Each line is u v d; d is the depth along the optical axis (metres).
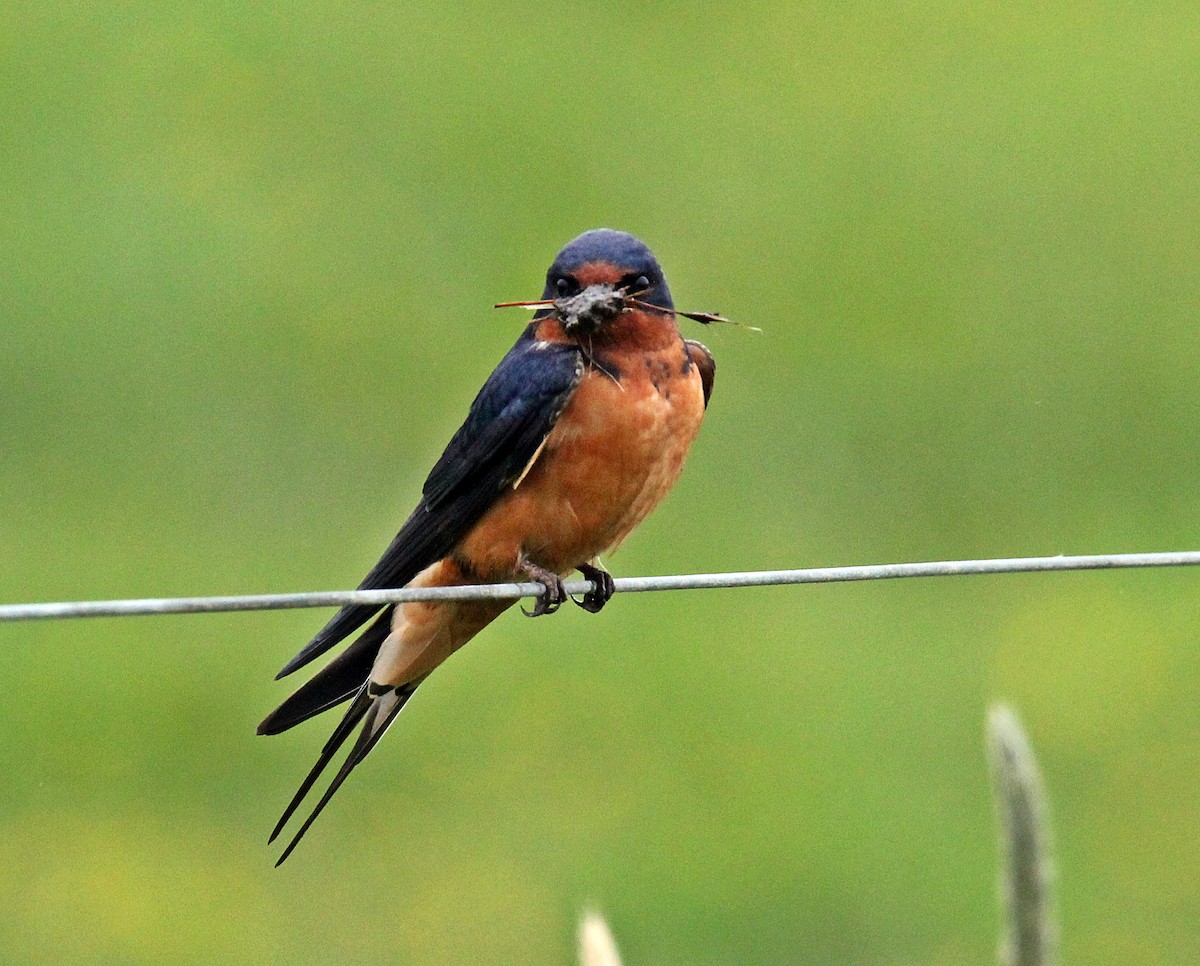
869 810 12.02
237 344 16.50
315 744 12.71
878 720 13.04
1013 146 20.77
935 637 14.12
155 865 11.70
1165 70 22.25
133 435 15.57
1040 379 17.09
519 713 13.05
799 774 12.41
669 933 11.25
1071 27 23.36
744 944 11.19
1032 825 3.39
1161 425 16.70
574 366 7.39
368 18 21.94
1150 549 15.14
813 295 18.06
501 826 12.07
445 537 7.72
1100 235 19.09
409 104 20.16
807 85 21.58
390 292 17.25
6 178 18.67
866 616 14.34
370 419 15.92
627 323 7.47
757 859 11.72
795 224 18.95
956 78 21.94
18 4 21.73
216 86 20.45
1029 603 14.59
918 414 16.56
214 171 18.92
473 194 18.73
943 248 18.95
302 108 20.00
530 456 7.41
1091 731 12.96
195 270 17.45
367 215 18.33
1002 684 13.67
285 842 11.91
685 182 19.59
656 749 12.64
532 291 17.66
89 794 12.27
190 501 15.10
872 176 20.02
